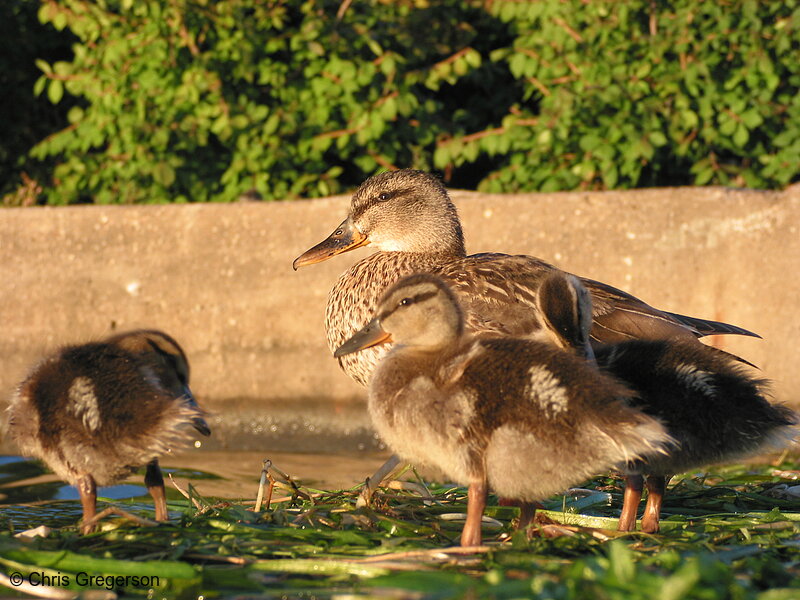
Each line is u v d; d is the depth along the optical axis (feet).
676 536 24.39
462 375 22.89
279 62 53.93
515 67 54.13
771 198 42.42
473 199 43.80
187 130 53.11
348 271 32.81
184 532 24.31
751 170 53.78
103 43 54.44
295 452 40.98
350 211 34.63
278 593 20.59
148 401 24.14
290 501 28.96
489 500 29.22
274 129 52.70
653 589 19.13
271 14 54.08
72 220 44.93
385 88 53.78
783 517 26.14
